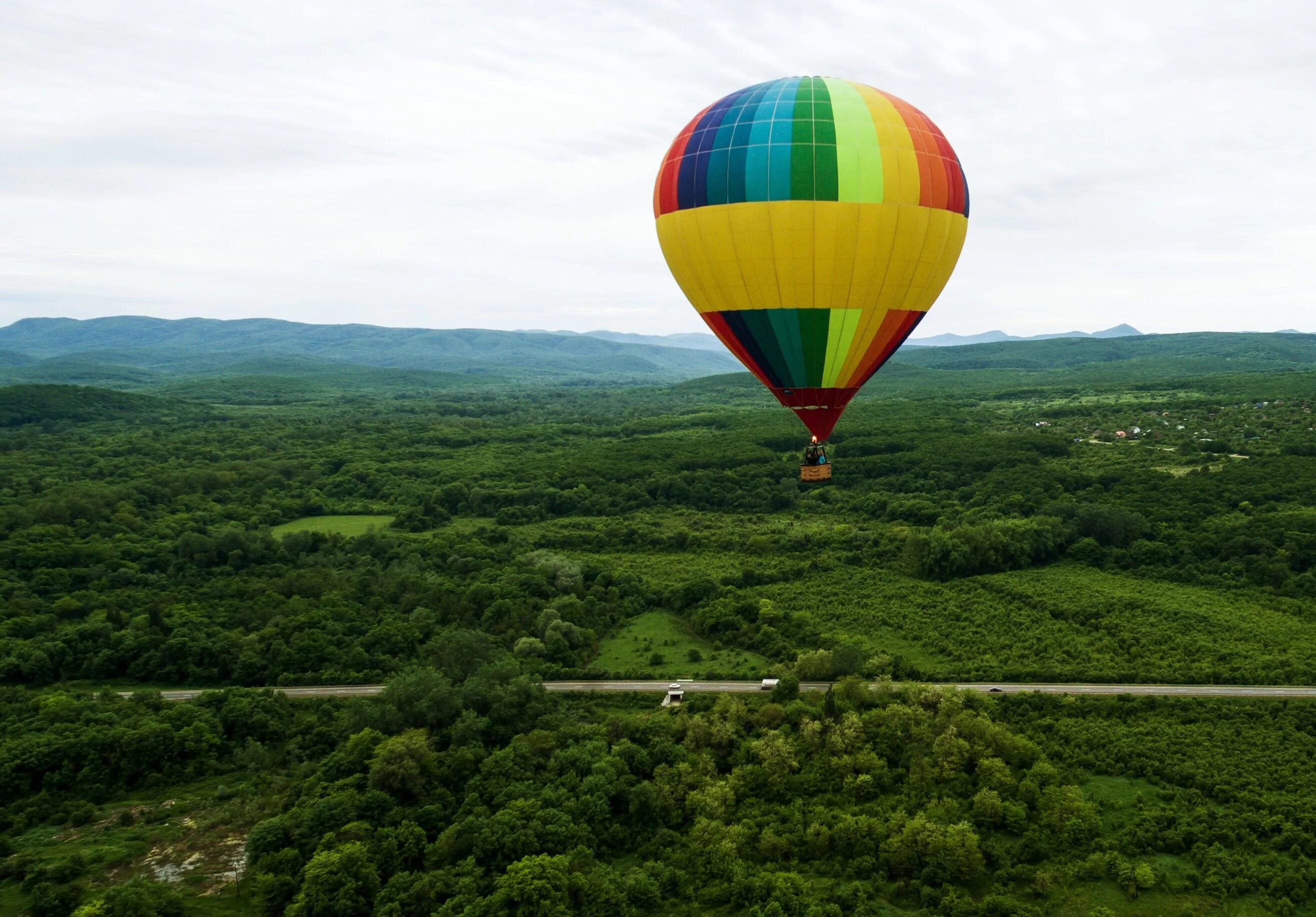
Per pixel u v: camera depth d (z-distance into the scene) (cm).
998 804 5656
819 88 5316
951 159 5488
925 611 9375
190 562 10644
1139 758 6303
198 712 7006
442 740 6531
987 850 5441
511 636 8681
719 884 5250
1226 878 5166
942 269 5659
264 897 5150
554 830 5422
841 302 5488
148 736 6556
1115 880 5234
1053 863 5369
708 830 5600
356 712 6806
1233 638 8362
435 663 7812
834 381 5912
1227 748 6425
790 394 6034
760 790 6072
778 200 5188
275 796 6250
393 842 5419
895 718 6550
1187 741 6506
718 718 6688
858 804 5922
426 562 11144
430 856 5425
